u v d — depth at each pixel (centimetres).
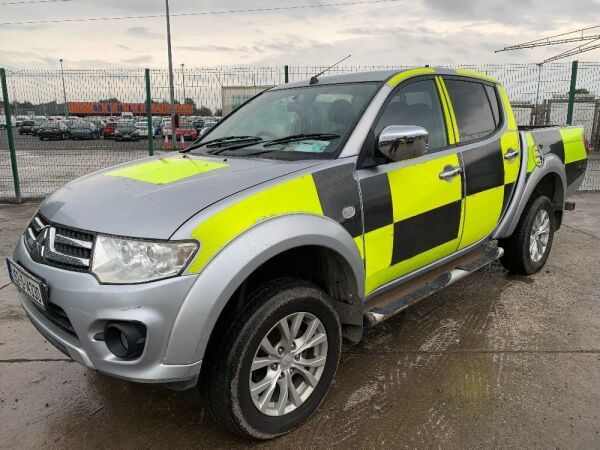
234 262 209
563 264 503
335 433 250
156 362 204
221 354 220
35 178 1202
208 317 206
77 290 209
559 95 951
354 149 271
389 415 264
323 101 314
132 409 277
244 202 221
